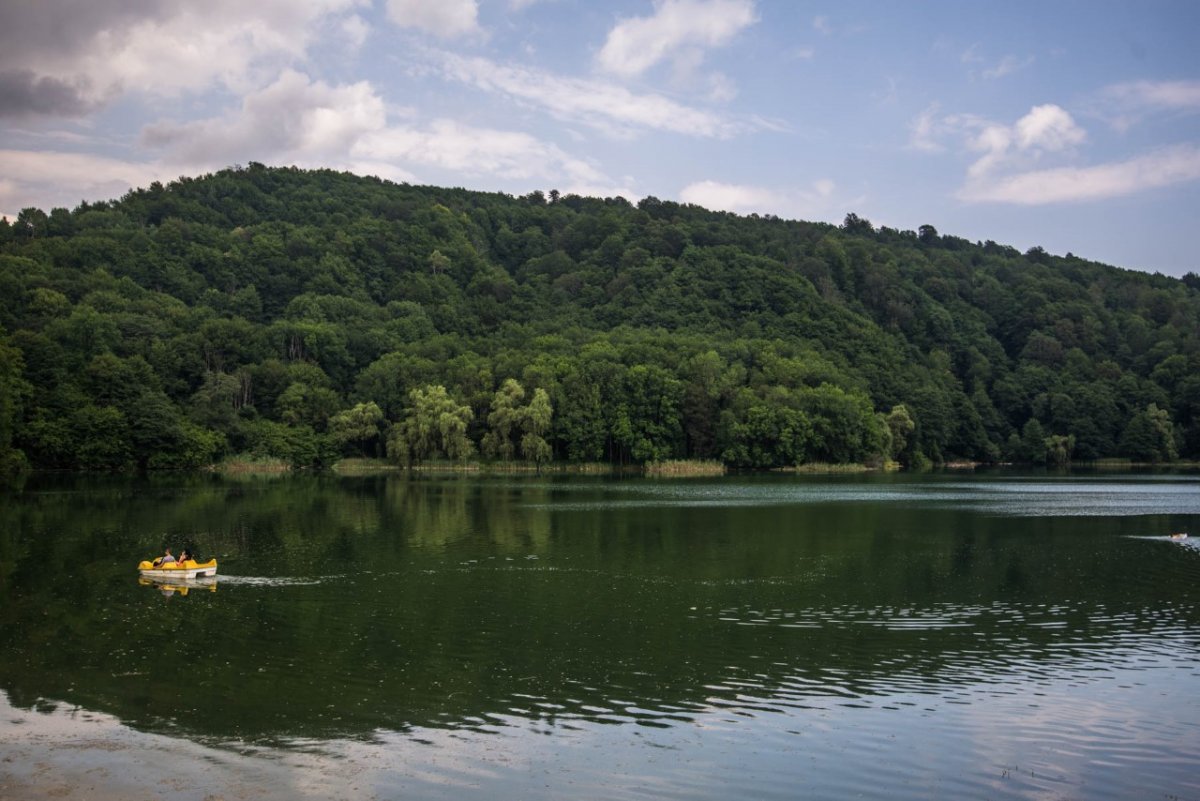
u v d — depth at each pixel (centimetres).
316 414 16512
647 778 2358
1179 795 2305
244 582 4816
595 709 2858
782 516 8225
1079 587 4844
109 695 2923
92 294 18075
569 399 16850
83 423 12800
